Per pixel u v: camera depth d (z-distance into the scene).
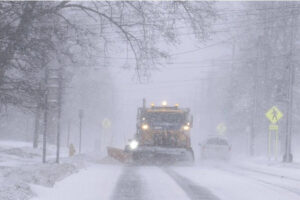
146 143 43.25
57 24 25.38
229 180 29.39
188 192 22.78
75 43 28.00
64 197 20.09
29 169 28.08
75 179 27.28
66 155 53.88
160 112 43.94
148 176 31.05
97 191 22.48
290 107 53.31
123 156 45.22
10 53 22.12
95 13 31.05
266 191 23.75
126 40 30.89
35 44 23.03
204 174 33.88
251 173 36.78
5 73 23.98
